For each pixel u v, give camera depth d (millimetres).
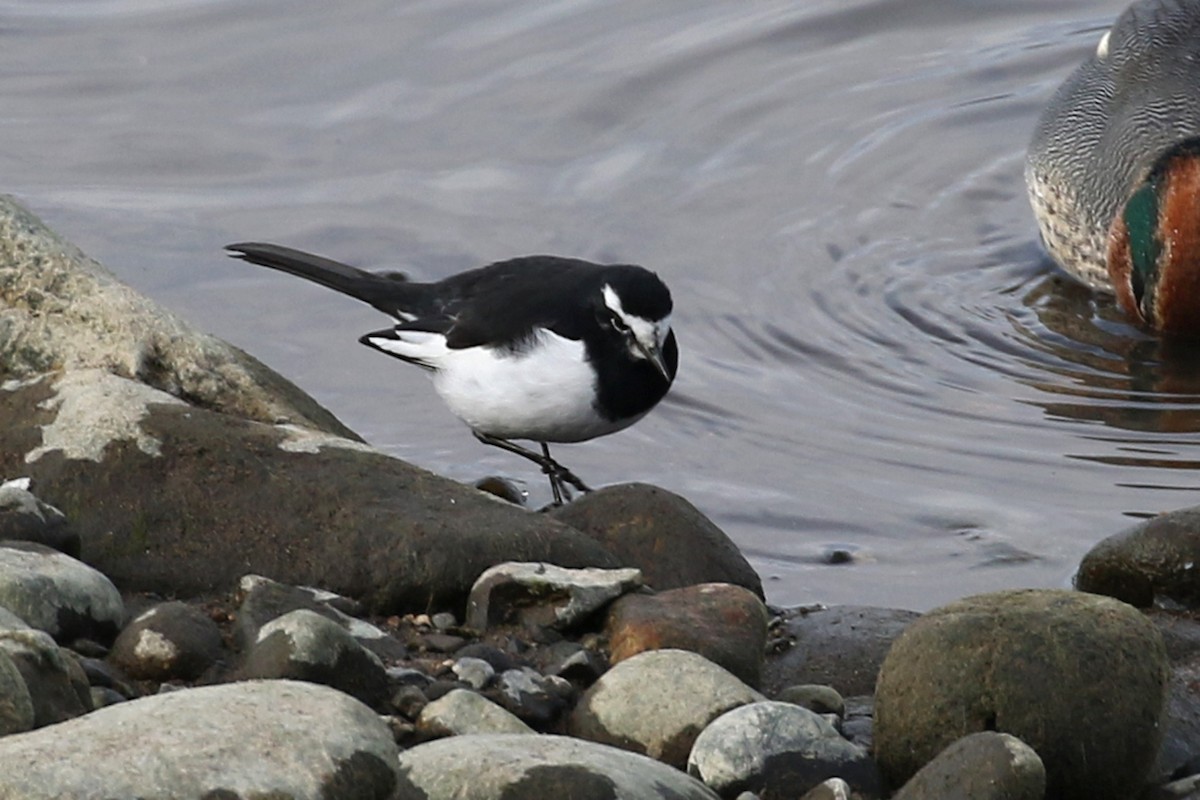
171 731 6027
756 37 19188
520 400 11273
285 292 15055
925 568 11227
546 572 8719
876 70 18969
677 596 8648
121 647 7867
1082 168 16312
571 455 12844
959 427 13266
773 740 7484
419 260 15516
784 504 12094
